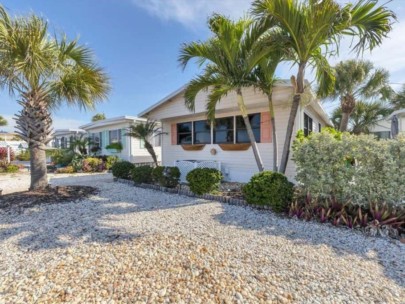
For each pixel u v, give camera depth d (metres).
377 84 10.88
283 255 2.74
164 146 10.77
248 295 2.02
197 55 5.82
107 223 3.86
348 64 10.41
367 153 3.88
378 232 3.37
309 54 4.87
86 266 2.47
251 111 7.97
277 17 4.48
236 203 5.18
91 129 16.50
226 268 2.44
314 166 4.35
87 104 6.16
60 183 8.42
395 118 9.40
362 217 3.60
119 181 8.72
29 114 5.64
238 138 8.36
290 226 3.73
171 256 2.68
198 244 3.01
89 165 12.85
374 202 3.78
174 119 10.31
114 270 2.39
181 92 8.89
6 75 4.86
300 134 6.06
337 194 4.19
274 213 4.43
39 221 3.95
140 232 3.44
